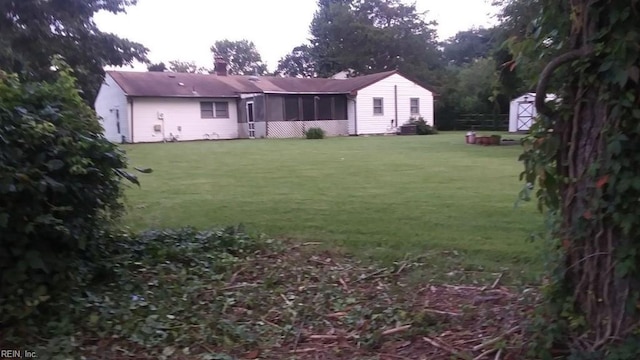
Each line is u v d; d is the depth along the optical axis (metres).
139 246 4.66
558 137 2.76
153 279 4.07
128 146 22.91
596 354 2.54
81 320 3.33
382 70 52.62
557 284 2.83
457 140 24.02
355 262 4.71
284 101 31.20
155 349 3.11
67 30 20.55
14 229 3.16
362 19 53.03
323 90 32.72
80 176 3.56
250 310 3.66
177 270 4.30
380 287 4.06
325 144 22.27
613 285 2.61
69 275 3.52
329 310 3.63
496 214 6.64
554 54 2.74
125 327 3.26
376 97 33.31
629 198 2.45
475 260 4.68
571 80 2.67
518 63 2.90
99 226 4.05
